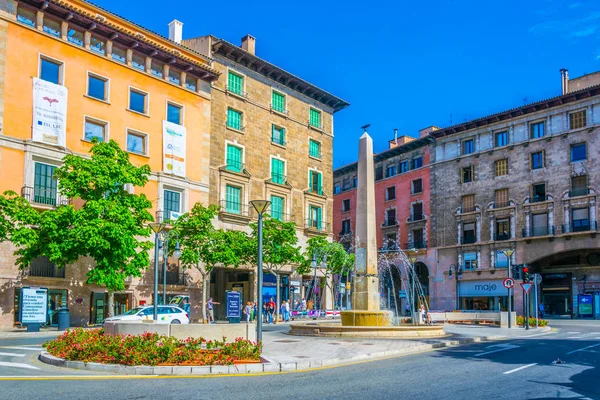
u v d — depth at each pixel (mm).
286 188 51156
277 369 14055
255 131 49031
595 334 29422
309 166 54531
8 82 32500
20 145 32656
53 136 34188
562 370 13945
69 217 29406
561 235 51688
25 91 33250
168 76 42125
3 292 31000
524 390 10930
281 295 49531
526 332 30328
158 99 41125
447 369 14164
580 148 51969
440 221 62781
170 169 41062
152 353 13820
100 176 30500
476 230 59125
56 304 33438
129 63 39406
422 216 65125
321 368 14578
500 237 56906
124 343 14445
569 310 52656
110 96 37906
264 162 49594
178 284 40469
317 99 56438
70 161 30594
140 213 32438
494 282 56500
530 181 55062
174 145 41562
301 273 47500
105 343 14977
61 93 34906
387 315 25125
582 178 51562
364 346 19375
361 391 10766
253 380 12281
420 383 11812
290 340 21688
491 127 59125
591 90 50688
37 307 29500
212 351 14875
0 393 10203
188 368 13219
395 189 69500
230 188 46500
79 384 11414
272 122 50875
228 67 47281
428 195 64688
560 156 53094
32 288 29453
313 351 17641
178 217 38938
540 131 55406
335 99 57375
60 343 16562
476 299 58281
